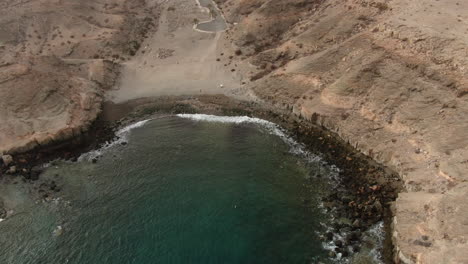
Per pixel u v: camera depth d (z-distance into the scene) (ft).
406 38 173.47
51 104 196.44
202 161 167.73
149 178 158.40
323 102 184.24
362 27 209.67
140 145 180.86
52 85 203.72
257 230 131.54
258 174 158.30
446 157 137.28
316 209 139.03
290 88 201.05
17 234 134.62
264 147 174.91
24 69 204.13
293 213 137.90
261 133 185.06
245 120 195.83
